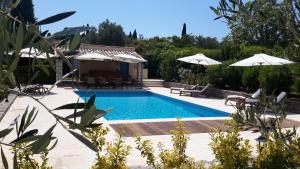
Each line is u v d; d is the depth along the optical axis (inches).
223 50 1048.8
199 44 2059.5
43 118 473.7
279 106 107.4
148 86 1205.1
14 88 55.5
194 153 326.6
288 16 83.5
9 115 498.9
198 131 429.7
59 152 309.9
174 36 1923.0
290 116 567.5
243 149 155.8
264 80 715.4
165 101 911.0
